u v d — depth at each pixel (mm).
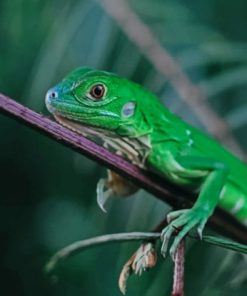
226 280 470
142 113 478
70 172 742
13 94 690
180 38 541
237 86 539
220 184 469
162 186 457
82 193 741
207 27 549
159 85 527
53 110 466
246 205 495
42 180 791
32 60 652
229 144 516
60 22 554
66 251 445
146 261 409
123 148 480
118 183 475
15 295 828
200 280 498
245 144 536
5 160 806
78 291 789
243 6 569
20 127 794
